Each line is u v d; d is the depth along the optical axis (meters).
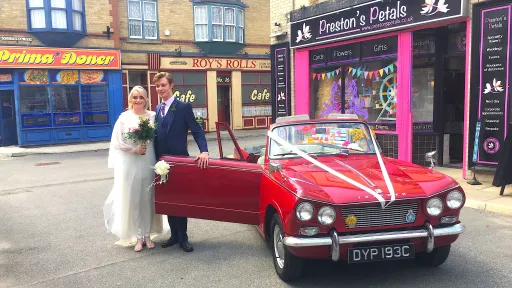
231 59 22.03
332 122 5.17
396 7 8.90
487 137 7.62
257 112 23.25
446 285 3.90
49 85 17.12
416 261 4.50
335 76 11.21
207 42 21.08
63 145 17.50
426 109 9.71
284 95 12.77
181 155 5.05
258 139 18.75
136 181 4.98
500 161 6.90
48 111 17.27
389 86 9.79
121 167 4.98
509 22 7.20
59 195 8.57
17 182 10.21
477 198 6.74
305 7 11.52
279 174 4.16
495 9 7.36
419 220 3.74
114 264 4.73
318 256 3.69
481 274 4.13
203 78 21.45
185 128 5.13
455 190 3.84
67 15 16.84
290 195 3.73
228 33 21.77
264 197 4.39
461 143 10.13
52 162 13.57
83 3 17.50
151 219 5.21
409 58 8.97
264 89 23.39
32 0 16.42
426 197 3.71
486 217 6.10
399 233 3.65
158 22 20.20
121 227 5.05
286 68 12.55
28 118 16.91
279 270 4.12
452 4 7.81
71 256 5.04
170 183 4.82
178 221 5.09
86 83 17.81
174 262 4.74
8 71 16.52
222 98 22.83
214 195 4.72
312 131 5.05
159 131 5.04
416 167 4.44
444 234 3.74
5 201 8.17
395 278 4.10
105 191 8.81
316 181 3.92
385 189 3.75
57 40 16.92
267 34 23.14
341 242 3.55
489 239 5.16
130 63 19.53
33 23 16.55
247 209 4.65
